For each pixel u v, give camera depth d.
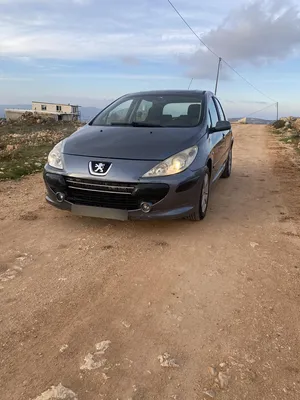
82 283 3.11
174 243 3.99
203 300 2.90
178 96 5.60
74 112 92.00
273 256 3.72
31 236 4.08
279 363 2.21
